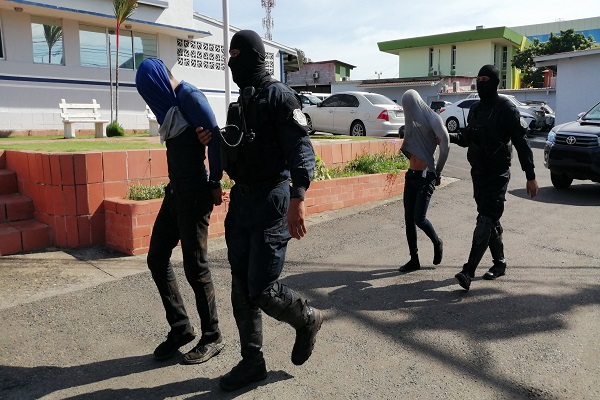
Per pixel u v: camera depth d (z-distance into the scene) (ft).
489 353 11.66
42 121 42.98
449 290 15.70
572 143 32.09
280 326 13.16
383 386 10.36
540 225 24.07
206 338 11.48
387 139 36.96
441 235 22.38
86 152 19.13
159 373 10.87
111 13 45.34
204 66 56.13
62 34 44.01
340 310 14.15
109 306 14.12
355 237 21.99
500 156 15.23
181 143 10.72
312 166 9.62
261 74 9.96
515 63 144.25
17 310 13.75
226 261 18.34
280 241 9.88
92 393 10.11
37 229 18.79
